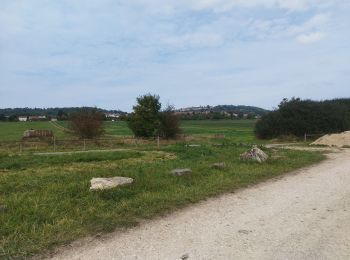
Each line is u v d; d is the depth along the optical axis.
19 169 14.37
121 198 9.29
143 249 6.22
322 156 20.06
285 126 39.38
